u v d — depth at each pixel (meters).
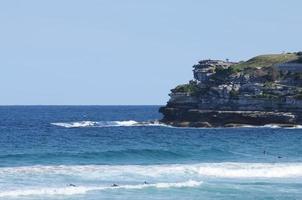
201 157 88.50
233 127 178.12
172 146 108.12
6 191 54.66
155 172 69.12
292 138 133.75
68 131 164.88
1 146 107.62
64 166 72.06
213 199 54.00
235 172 69.94
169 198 54.09
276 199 54.09
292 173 70.81
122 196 54.41
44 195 53.72
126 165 75.25
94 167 71.81
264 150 99.56
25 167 70.00
